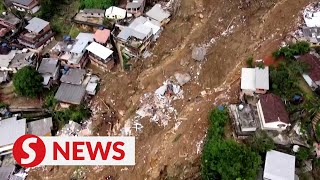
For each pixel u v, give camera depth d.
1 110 36.06
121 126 33.00
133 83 35.22
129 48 36.41
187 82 33.09
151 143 30.52
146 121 31.94
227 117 27.47
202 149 27.39
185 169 27.27
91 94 35.81
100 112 34.81
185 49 34.91
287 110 26.86
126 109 34.06
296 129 26.09
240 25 33.47
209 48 33.78
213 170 24.89
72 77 35.81
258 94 28.27
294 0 32.50
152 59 36.03
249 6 33.66
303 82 28.20
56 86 36.81
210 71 32.56
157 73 34.47
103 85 36.25
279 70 28.94
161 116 31.77
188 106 31.30
